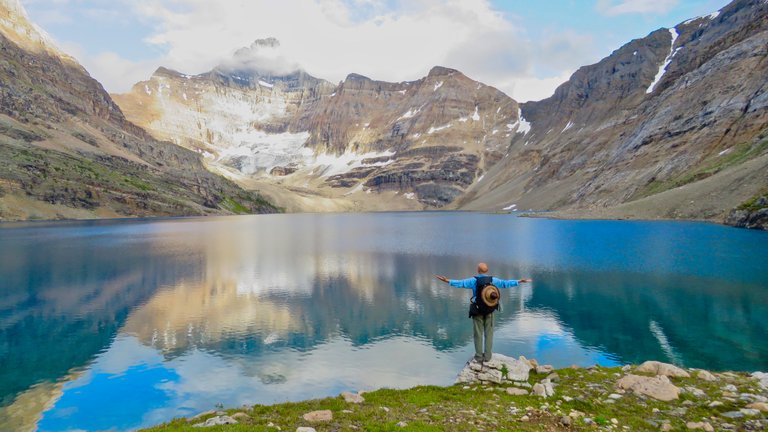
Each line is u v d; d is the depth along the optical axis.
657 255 64.38
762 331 31.25
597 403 13.41
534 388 14.99
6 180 190.75
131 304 43.91
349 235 126.69
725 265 54.31
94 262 71.44
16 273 60.94
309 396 23.77
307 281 55.25
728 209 100.19
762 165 106.12
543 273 55.69
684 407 12.77
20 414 22.02
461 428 11.79
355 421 12.80
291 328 36.12
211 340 33.16
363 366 28.06
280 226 175.75
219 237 119.25
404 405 14.27
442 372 27.05
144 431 12.99
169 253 82.94
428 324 37.09
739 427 11.21
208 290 50.19
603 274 53.62
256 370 27.48
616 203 162.00
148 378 26.33
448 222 194.25
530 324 35.47
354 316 39.56
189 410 22.38
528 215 196.12
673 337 30.94
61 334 34.56
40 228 144.62
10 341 33.09
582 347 30.17
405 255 78.69
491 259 69.38
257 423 13.01
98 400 23.52
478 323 17.28
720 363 26.11
